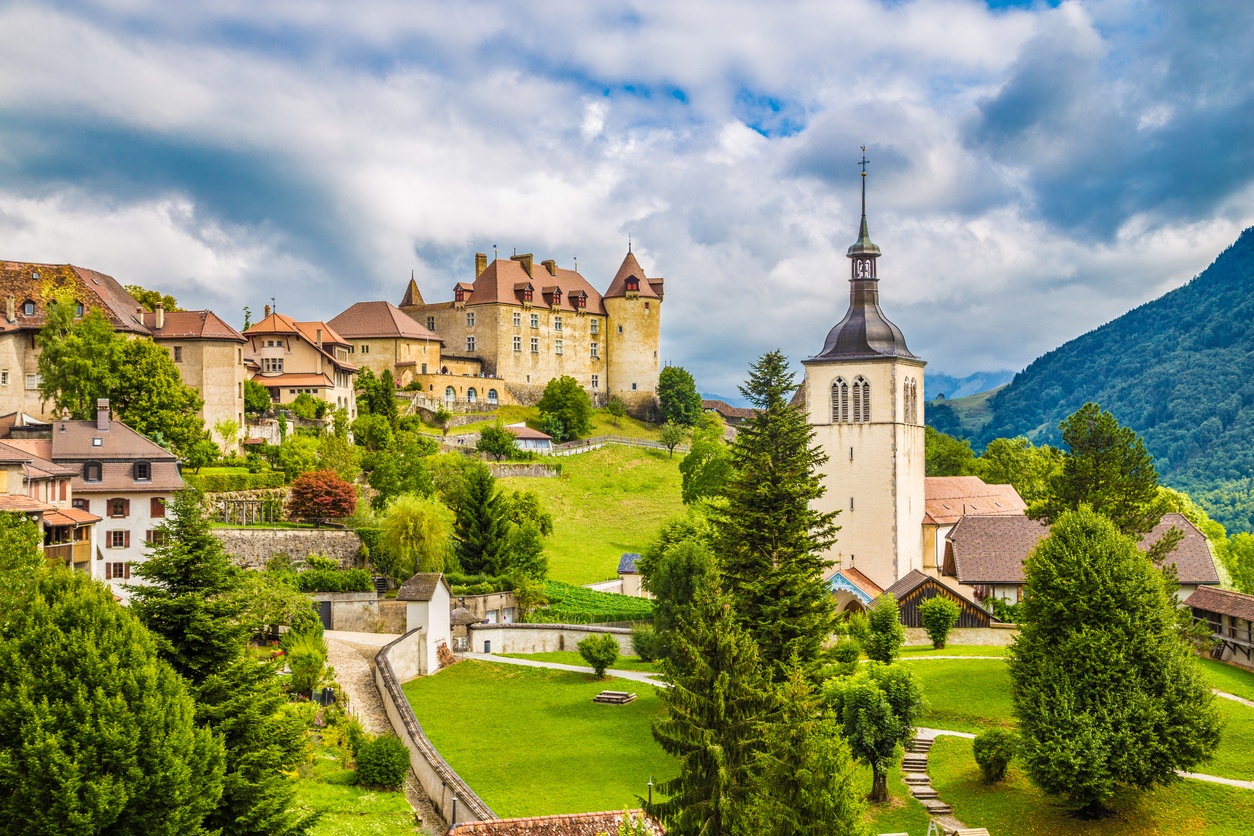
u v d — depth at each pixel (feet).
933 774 203.21
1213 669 255.50
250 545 307.99
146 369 348.38
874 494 334.24
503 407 601.21
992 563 305.73
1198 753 185.47
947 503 370.12
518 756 210.79
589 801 188.65
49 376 337.72
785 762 142.61
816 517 244.42
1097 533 207.51
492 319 621.31
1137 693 189.57
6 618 130.41
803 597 226.58
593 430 618.03
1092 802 189.78
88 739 119.96
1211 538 433.48
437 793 169.17
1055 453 498.28
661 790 168.14
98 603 132.67
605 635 267.39
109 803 117.29
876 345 337.93
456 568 337.31
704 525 343.26
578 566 426.92
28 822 115.96
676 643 187.21
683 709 170.09
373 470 387.96
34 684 122.93
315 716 195.93
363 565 325.21
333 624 290.97
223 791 129.49
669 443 606.55
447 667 271.69
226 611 141.90
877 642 250.57
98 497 263.70
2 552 150.20
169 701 126.52
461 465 444.14
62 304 353.92
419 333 592.19
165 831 120.06
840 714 199.00
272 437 417.49
